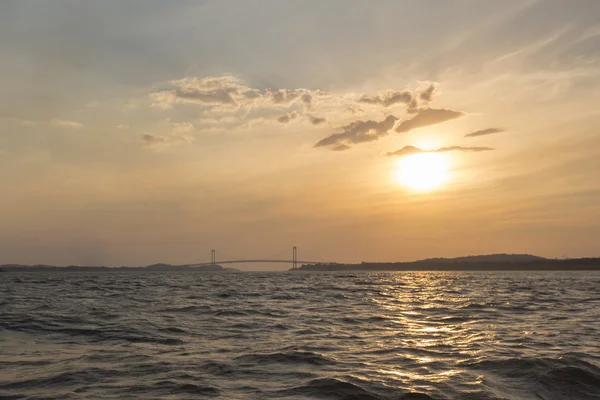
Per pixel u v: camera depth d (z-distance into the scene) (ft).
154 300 157.28
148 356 63.05
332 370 55.26
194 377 51.70
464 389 47.32
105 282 335.26
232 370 55.06
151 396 44.60
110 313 113.60
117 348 69.05
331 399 43.98
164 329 87.51
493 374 53.42
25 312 114.73
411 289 246.88
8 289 231.30
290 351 66.18
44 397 44.24
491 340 76.89
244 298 170.60
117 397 44.29
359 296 185.37
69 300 156.15
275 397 44.39
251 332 85.71
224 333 84.02
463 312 122.01
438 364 58.49
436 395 45.29
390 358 62.23
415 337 80.43
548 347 69.82
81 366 56.85
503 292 218.18
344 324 97.71
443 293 209.67
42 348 68.90
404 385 48.62
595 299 168.96
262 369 55.62
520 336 81.10
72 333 82.12
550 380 50.37
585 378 50.93
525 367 55.31
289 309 128.77
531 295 194.29
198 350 67.56
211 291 214.90
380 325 96.32
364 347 70.38
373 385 48.52
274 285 288.30
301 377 51.85
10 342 73.87
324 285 289.53
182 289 232.73
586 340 76.54
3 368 55.88
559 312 122.11
